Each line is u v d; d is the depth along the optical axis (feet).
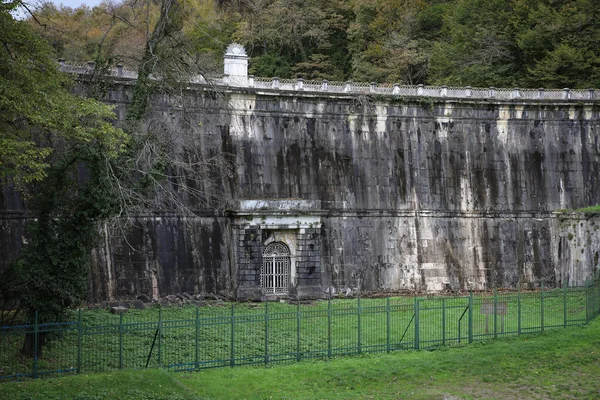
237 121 173.58
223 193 168.76
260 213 163.43
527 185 194.39
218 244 165.99
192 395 85.66
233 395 87.61
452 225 187.52
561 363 101.30
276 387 91.25
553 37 233.55
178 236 161.17
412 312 142.72
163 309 144.05
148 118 158.51
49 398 80.38
